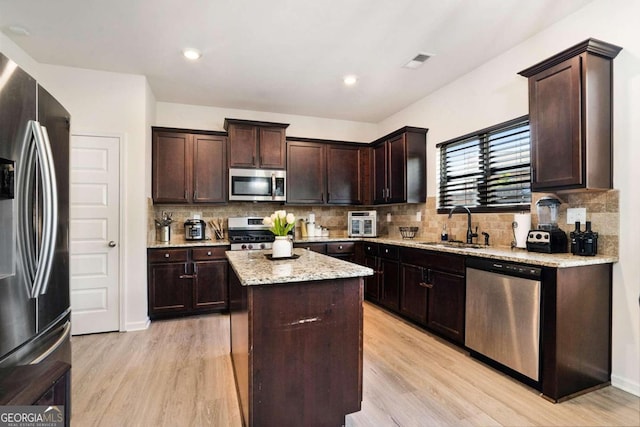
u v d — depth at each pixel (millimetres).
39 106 1576
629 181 2033
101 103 3158
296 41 2676
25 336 1471
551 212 2477
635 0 2006
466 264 2566
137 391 2064
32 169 1499
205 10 2262
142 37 2602
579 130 2039
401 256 3436
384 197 4285
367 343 2811
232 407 1902
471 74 3246
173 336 3018
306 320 1623
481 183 3182
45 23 2396
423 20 2396
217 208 4266
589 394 2012
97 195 3117
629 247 2031
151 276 3402
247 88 3664
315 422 1646
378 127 5023
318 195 4445
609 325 2113
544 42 2531
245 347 1646
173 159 3771
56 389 1225
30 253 1487
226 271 3672
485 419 1780
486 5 2227
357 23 2430
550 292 1962
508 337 2205
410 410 1860
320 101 4105
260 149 4086
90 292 3090
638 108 1995
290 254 2199
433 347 2727
